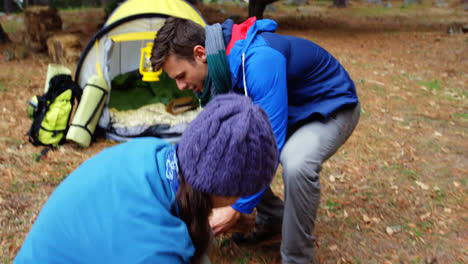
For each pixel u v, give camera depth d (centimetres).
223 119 89
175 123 520
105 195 97
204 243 105
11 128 481
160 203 98
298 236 201
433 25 1418
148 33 516
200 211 96
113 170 101
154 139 114
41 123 438
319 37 1141
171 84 619
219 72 172
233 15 1448
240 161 85
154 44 172
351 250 283
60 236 96
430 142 461
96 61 496
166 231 95
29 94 607
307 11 1869
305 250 207
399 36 1177
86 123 447
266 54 174
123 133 487
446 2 2144
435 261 271
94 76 476
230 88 180
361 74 750
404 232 303
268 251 277
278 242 276
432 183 373
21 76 700
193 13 560
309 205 193
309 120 202
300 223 197
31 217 313
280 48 182
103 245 93
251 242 279
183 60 171
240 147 85
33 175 378
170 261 95
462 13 1780
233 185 87
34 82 667
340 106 197
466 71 768
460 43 1023
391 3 2236
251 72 172
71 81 470
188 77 178
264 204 257
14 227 299
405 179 380
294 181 187
